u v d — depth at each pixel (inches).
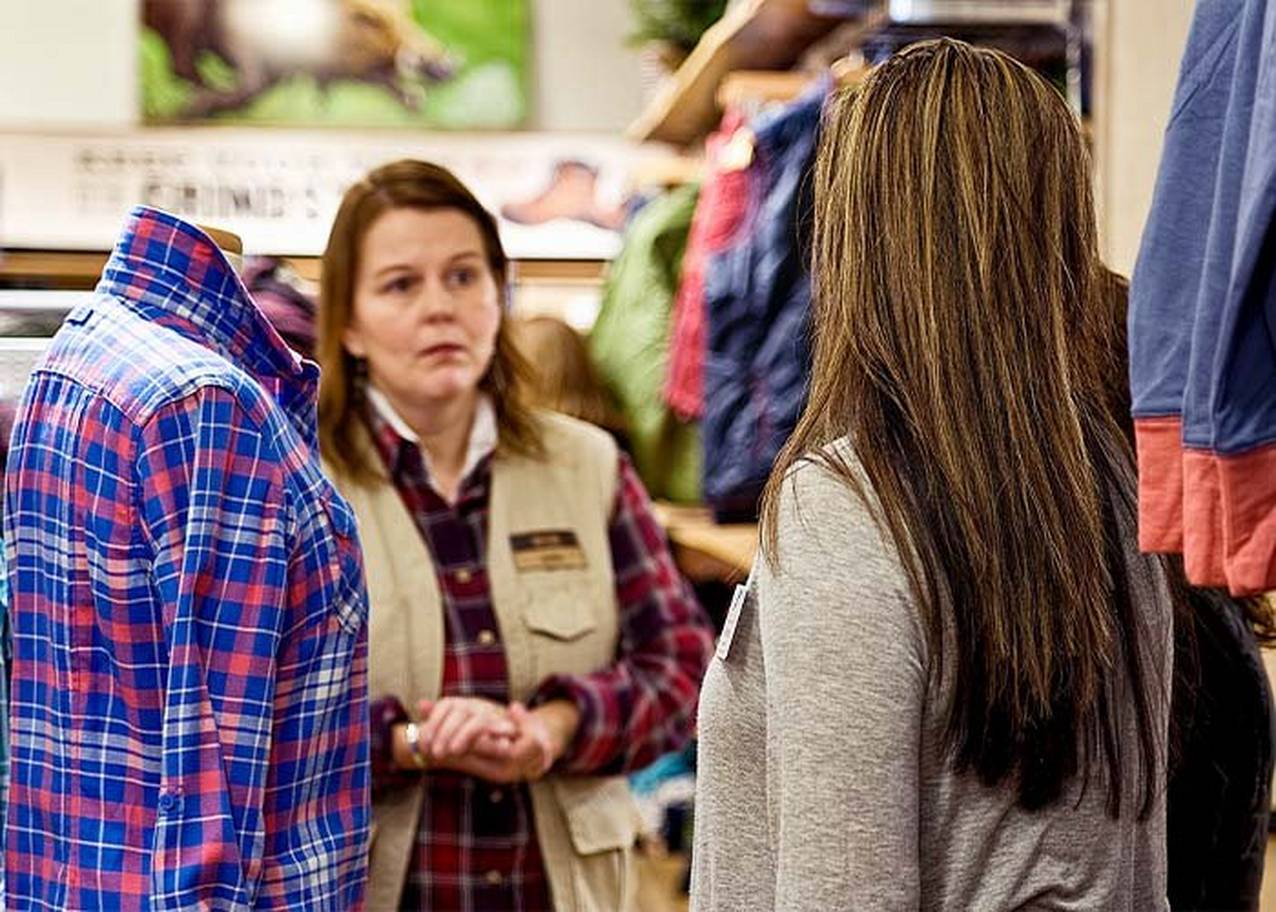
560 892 104.6
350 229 106.0
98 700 69.8
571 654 107.2
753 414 149.9
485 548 107.6
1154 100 118.4
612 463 113.8
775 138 146.6
